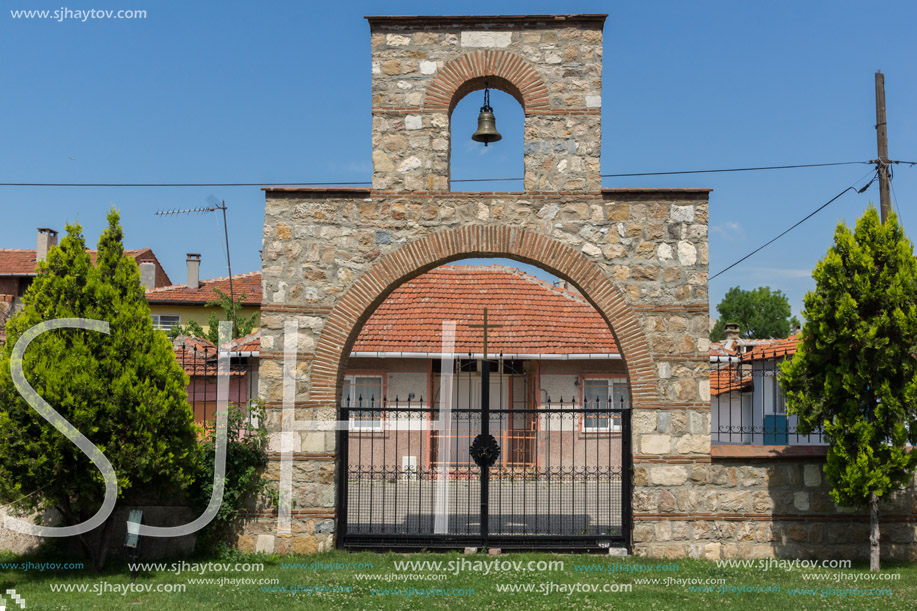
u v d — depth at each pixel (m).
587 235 11.09
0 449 9.03
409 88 11.30
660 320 10.98
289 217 11.26
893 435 9.84
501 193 11.16
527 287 20.95
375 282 11.12
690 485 10.81
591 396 19.31
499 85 11.64
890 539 10.77
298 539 10.89
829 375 10.15
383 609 8.34
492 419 19.14
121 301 9.91
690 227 11.09
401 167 11.25
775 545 10.77
